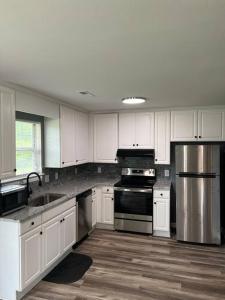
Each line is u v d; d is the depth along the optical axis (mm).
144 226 4059
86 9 1198
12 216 2312
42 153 3604
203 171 3645
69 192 3455
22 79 2426
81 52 1743
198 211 3680
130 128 4426
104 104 3900
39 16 1262
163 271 2879
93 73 2240
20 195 2570
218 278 2730
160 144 4270
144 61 1925
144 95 3217
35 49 1691
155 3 1150
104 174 4941
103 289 2510
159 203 3967
